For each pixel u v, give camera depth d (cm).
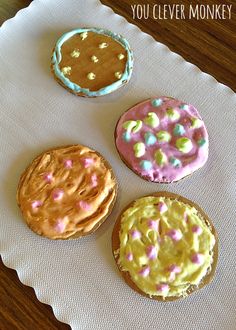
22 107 25
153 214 22
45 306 21
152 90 26
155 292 20
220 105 25
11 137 24
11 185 23
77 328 20
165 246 21
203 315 21
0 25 28
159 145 23
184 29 27
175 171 23
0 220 22
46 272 21
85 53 26
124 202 23
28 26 27
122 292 21
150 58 26
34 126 25
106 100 25
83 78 25
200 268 21
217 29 27
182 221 22
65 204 22
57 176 23
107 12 28
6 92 25
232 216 23
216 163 24
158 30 27
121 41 26
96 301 21
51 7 28
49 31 27
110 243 22
